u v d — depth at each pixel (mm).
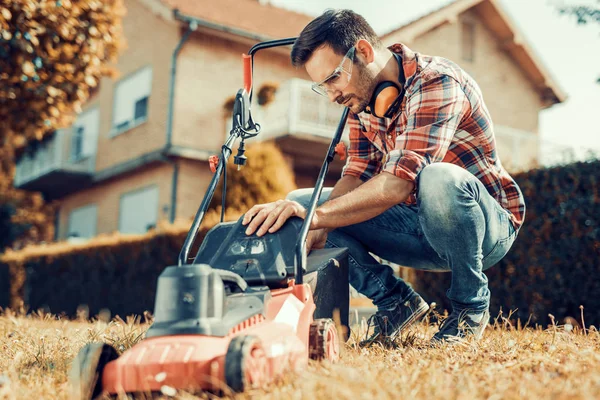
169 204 14625
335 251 2848
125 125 16219
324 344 2328
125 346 3230
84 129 17922
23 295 13422
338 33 2678
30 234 21562
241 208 11781
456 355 2609
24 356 3070
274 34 15086
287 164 14320
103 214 17203
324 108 14094
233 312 2117
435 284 6418
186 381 1879
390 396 1898
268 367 2002
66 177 17406
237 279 2256
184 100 14422
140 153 15406
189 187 14555
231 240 2543
